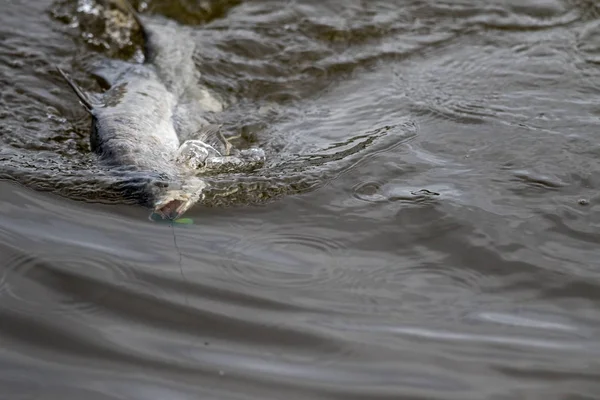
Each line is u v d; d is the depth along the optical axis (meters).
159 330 7.46
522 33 12.59
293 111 11.07
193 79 11.53
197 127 10.53
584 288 7.79
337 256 8.34
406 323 7.51
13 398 6.68
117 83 11.13
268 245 8.48
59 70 11.02
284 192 9.23
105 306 7.71
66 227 8.70
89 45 12.50
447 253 8.32
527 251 8.27
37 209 8.98
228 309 7.68
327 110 11.05
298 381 6.92
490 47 12.29
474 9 13.16
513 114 10.60
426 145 10.06
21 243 8.45
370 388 6.83
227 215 8.89
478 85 11.36
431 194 9.12
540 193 9.09
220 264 8.20
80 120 10.86
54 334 7.40
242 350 7.25
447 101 10.99
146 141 9.66
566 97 10.92
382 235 8.59
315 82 11.73
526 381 6.86
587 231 8.49
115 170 9.24
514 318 7.53
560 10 13.06
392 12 13.16
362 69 11.98
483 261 8.19
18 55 12.12
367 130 10.48
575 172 9.38
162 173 9.06
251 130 10.59
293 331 7.43
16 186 9.34
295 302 7.75
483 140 10.09
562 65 11.68
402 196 9.12
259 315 7.61
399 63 12.07
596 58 11.83
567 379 6.86
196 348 7.28
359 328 7.45
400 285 7.95
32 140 10.34
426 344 7.26
